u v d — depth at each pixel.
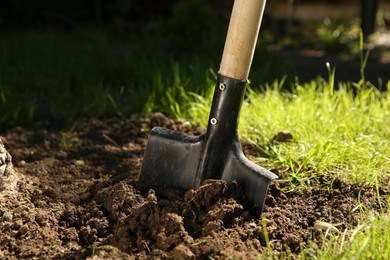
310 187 3.09
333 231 2.69
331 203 2.97
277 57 5.58
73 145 3.80
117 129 4.03
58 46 6.08
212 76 4.68
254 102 4.03
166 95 4.34
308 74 5.45
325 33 7.07
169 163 2.95
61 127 4.12
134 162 3.49
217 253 2.48
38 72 5.06
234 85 2.81
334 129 3.58
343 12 7.86
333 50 6.71
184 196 2.81
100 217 2.81
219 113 2.84
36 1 7.55
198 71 4.61
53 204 2.95
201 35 5.81
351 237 2.54
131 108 4.28
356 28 7.54
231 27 2.77
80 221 2.81
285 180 3.12
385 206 2.94
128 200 2.83
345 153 3.28
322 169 3.19
